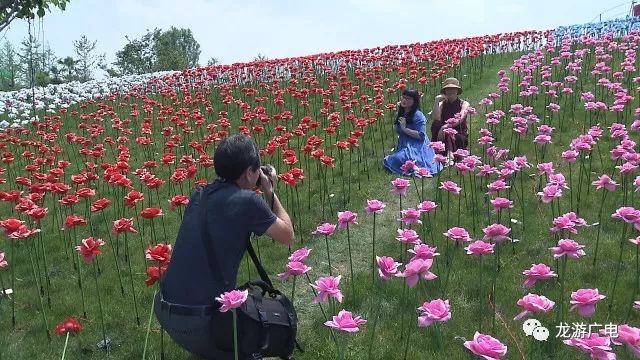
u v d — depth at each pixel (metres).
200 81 18.47
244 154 3.80
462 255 5.77
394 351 4.27
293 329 3.93
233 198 3.70
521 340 4.23
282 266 6.12
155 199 8.66
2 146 10.04
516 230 6.27
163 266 4.38
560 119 10.46
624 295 4.75
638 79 10.95
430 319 3.28
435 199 7.48
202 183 6.64
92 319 5.18
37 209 5.43
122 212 8.13
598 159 8.16
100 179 9.90
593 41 15.77
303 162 9.71
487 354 2.76
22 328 5.10
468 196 7.46
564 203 6.82
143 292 5.62
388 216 7.38
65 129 14.87
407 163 6.47
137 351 4.59
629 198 6.69
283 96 15.64
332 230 4.75
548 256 5.59
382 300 5.09
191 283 3.63
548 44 16.16
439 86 15.04
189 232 3.72
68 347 4.71
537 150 8.92
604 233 6.02
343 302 5.14
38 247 6.88
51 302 5.54
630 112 10.00
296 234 6.96
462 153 6.97
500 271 5.41
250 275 5.88
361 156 9.83
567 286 4.95
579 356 3.94
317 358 4.32
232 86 17.41
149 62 48.72
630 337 2.81
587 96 9.45
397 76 16.56
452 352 4.18
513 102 12.09
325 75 18.27
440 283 5.03
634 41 15.86
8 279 6.22
